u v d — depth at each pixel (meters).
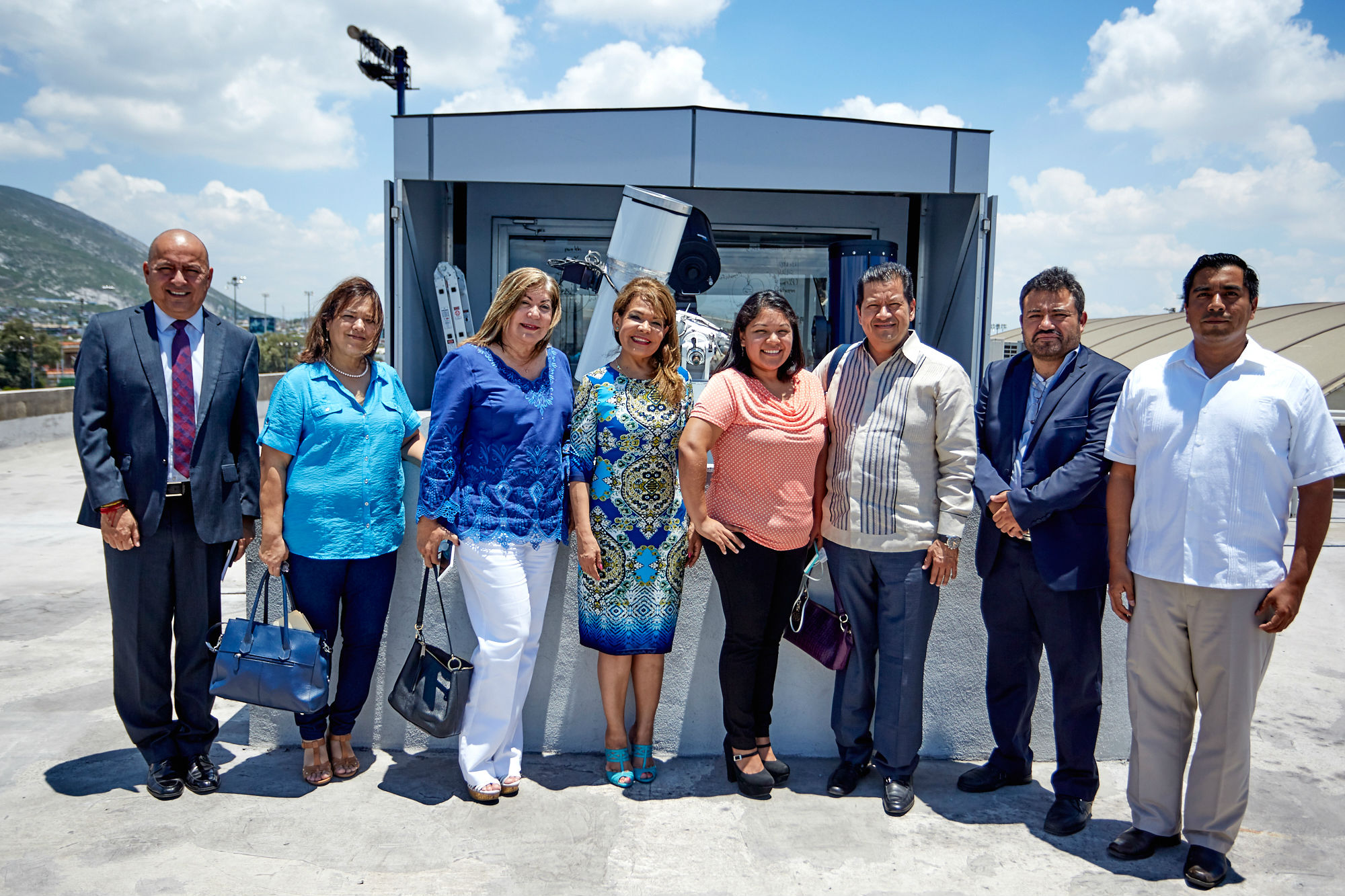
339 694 2.59
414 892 1.99
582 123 5.13
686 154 5.13
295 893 1.97
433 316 5.90
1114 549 2.26
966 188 5.34
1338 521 7.86
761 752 2.61
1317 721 3.29
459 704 2.44
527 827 2.32
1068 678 2.38
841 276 5.36
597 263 4.48
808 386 2.50
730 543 2.38
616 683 2.56
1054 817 2.37
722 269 6.37
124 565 2.37
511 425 2.40
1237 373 2.06
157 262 2.35
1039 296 2.34
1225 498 2.04
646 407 2.45
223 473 2.45
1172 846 2.29
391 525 2.55
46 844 2.16
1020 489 2.33
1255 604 2.05
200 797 2.45
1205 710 2.14
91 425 2.31
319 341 2.50
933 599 2.47
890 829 2.36
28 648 3.82
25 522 6.82
